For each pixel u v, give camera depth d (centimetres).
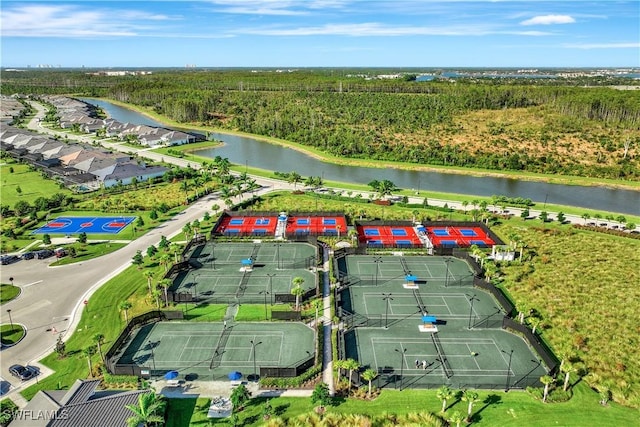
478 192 19450
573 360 8612
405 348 9000
